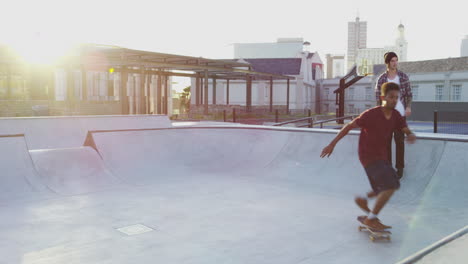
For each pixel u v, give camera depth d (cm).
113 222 468
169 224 460
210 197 596
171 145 890
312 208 532
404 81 564
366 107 4756
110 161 760
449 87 3425
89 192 626
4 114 1988
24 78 2350
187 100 6538
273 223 462
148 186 674
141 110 2483
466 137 635
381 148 391
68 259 354
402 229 433
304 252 368
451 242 211
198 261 347
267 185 680
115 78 3144
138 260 350
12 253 368
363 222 415
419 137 662
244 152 898
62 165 690
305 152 803
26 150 682
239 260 349
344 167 709
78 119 992
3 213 504
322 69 5681
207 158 884
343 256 357
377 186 389
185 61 2625
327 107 5241
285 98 4444
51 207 535
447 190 568
